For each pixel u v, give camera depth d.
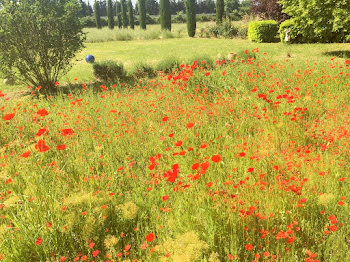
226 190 2.73
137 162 3.94
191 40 24.97
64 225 2.40
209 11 81.75
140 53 18.77
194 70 8.05
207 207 2.48
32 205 2.61
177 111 5.37
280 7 20.86
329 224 2.48
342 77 6.53
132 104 6.29
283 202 2.58
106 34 30.89
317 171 3.11
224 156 3.70
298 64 8.95
